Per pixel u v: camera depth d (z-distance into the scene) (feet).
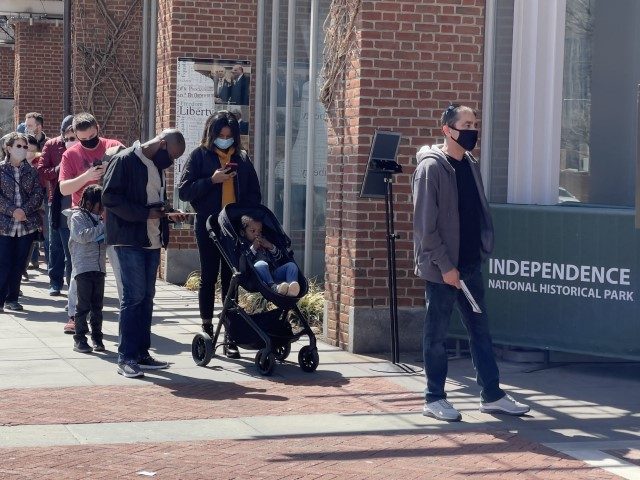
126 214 33.06
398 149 36.78
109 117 61.67
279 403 31.19
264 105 50.29
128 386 32.53
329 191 38.50
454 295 29.96
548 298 35.27
